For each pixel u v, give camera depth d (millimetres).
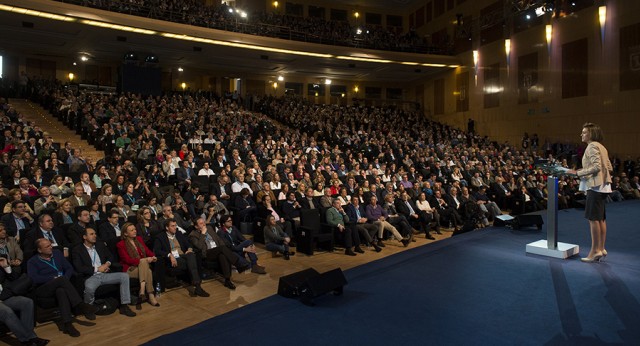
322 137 19312
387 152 16453
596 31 17469
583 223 7426
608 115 17016
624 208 9711
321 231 8656
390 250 8680
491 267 4430
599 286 3689
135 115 15883
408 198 10586
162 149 12195
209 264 6387
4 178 9148
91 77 23422
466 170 15281
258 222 8633
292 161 13156
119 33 18047
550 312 3166
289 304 3557
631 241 5648
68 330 4598
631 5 16203
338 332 2945
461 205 11289
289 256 7988
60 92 17625
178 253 6242
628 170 15672
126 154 11617
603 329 2848
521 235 6270
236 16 21359
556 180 4785
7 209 6938
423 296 3623
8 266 4922
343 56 22531
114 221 6570
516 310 3225
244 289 6199
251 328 3057
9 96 19156
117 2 17219
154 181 10297
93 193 8273
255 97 24703
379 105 29328
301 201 9672
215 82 26703
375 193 10984
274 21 22359
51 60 22391
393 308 3371
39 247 4883
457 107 25531
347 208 9297
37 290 4652
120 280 5238
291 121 21406
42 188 7535
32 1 15141
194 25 18922
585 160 4379
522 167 16234
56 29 17469
